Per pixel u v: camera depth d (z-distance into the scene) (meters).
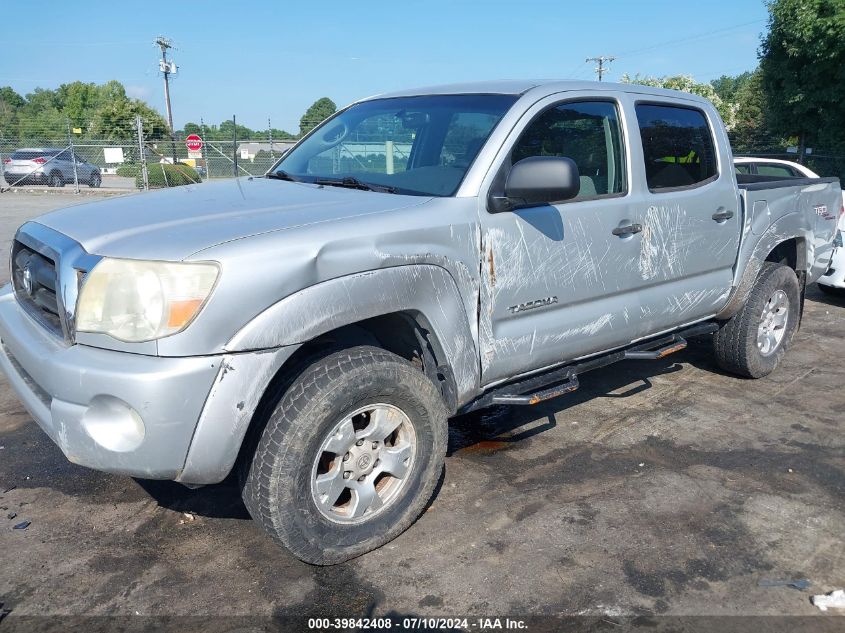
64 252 2.73
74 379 2.49
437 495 3.53
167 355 2.43
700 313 4.51
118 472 2.53
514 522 3.29
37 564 2.92
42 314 2.96
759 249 4.77
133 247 2.58
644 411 4.66
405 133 3.71
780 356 5.30
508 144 3.32
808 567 2.99
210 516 3.32
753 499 3.54
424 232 2.93
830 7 17.78
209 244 2.53
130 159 29.36
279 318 2.55
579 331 3.64
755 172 8.23
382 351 2.92
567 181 2.99
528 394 3.56
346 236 2.72
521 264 3.30
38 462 3.81
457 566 2.96
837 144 19.39
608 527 3.26
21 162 25.44
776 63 19.69
